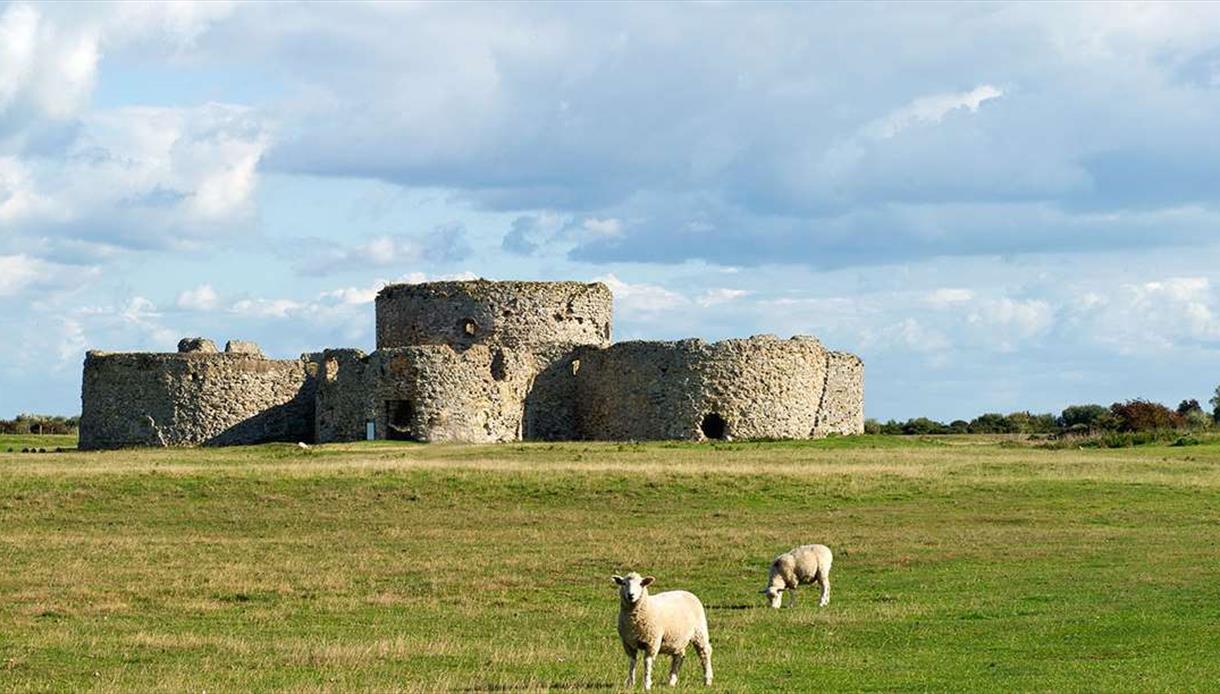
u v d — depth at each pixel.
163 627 32.62
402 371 86.12
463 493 57.09
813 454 73.44
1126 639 29.05
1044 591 36.03
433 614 34.47
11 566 41.69
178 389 89.00
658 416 90.62
